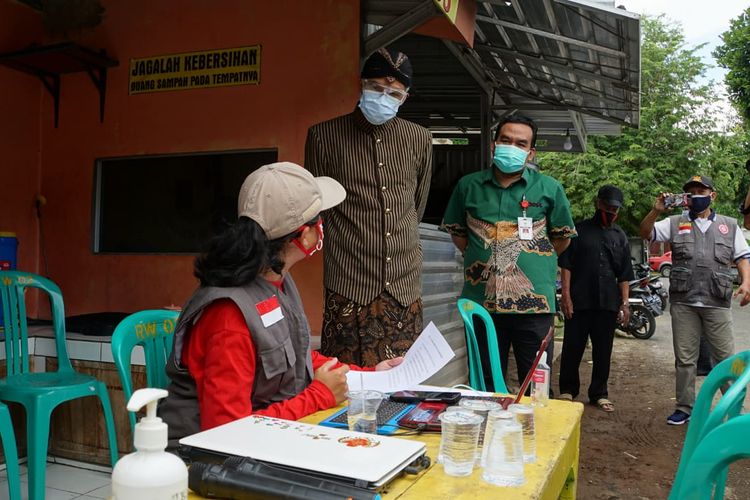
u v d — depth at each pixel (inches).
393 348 117.5
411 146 122.0
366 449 52.2
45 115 206.5
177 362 69.6
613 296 216.8
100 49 199.5
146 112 195.2
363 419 62.7
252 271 68.4
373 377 84.4
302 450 51.7
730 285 195.0
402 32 166.1
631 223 818.2
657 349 362.9
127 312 196.7
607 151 834.8
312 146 122.0
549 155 829.8
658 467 166.1
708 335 197.5
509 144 136.3
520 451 51.6
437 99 360.8
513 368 287.7
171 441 69.6
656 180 796.0
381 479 46.9
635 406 229.5
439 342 82.7
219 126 187.0
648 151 810.8
